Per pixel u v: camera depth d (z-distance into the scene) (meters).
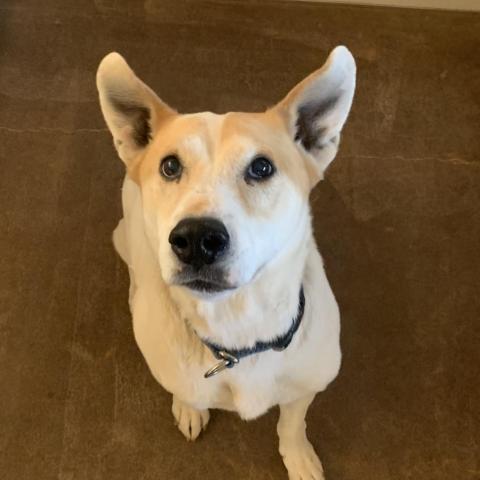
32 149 0.84
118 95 0.50
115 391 0.73
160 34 0.91
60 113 0.86
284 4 0.93
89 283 0.78
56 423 0.71
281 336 0.52
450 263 0.79
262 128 0.47
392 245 0.80
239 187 0.45
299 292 0.52
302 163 0.50
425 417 0.72
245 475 0.70
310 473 0.68
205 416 0.71
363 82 0.88
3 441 0.70
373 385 0.73
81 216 0.81
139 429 0.71
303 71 0.89
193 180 0.45
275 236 0.46
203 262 0.43
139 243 0.58
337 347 0.57
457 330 0.76
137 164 0.51
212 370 0.53
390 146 0.84
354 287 0.78
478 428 0.72
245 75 0.89
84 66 0.88
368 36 0.91
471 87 0.88
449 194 0.82
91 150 0.84
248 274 0.45
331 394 0.73
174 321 0.53
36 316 0.76
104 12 0.92
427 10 0.93
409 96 0.87
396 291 0.77
